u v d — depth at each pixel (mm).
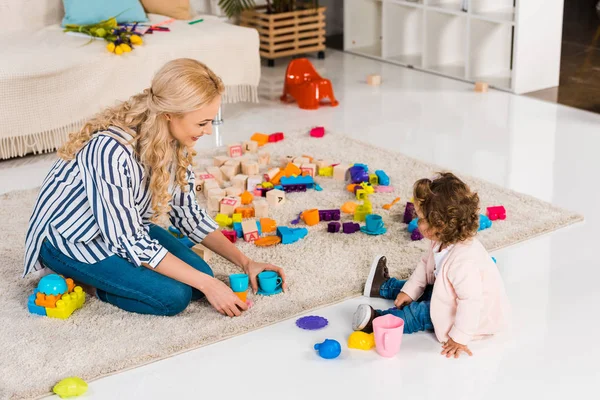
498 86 4070
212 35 3551
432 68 4457
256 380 1744
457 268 1781
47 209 1960
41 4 3717
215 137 3422
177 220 2111
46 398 1693
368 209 2541
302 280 2156
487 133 3402
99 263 1962
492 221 2490
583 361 1791
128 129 1844
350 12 4887
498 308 1857
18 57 3107
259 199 2727
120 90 3316
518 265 2236
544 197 2713
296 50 4703
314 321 1953
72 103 3180
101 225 1869
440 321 1829
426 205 1788
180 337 1886
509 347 1848
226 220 2496
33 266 2035
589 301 2047
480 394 1679
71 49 3271
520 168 2988
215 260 2281
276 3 4637
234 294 1961
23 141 3143
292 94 3895
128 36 3387
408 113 3717
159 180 1864
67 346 1855
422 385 1712
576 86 4078
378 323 1846
